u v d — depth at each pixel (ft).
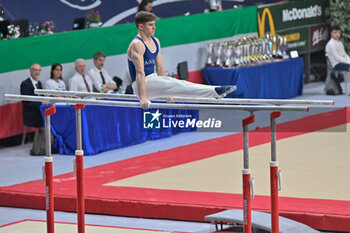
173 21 72.69
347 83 90.79
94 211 40.88
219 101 30.09
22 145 61.72
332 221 34.83
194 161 51.42
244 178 30.17
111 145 58.49
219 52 75.77
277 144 56.49
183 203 38.63
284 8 85.40
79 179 32.99
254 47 77.00
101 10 76.38
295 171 46.42
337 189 40.73
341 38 91.40
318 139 57.47
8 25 61.41
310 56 94.07
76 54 63.67
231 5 89.76
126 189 42.91
